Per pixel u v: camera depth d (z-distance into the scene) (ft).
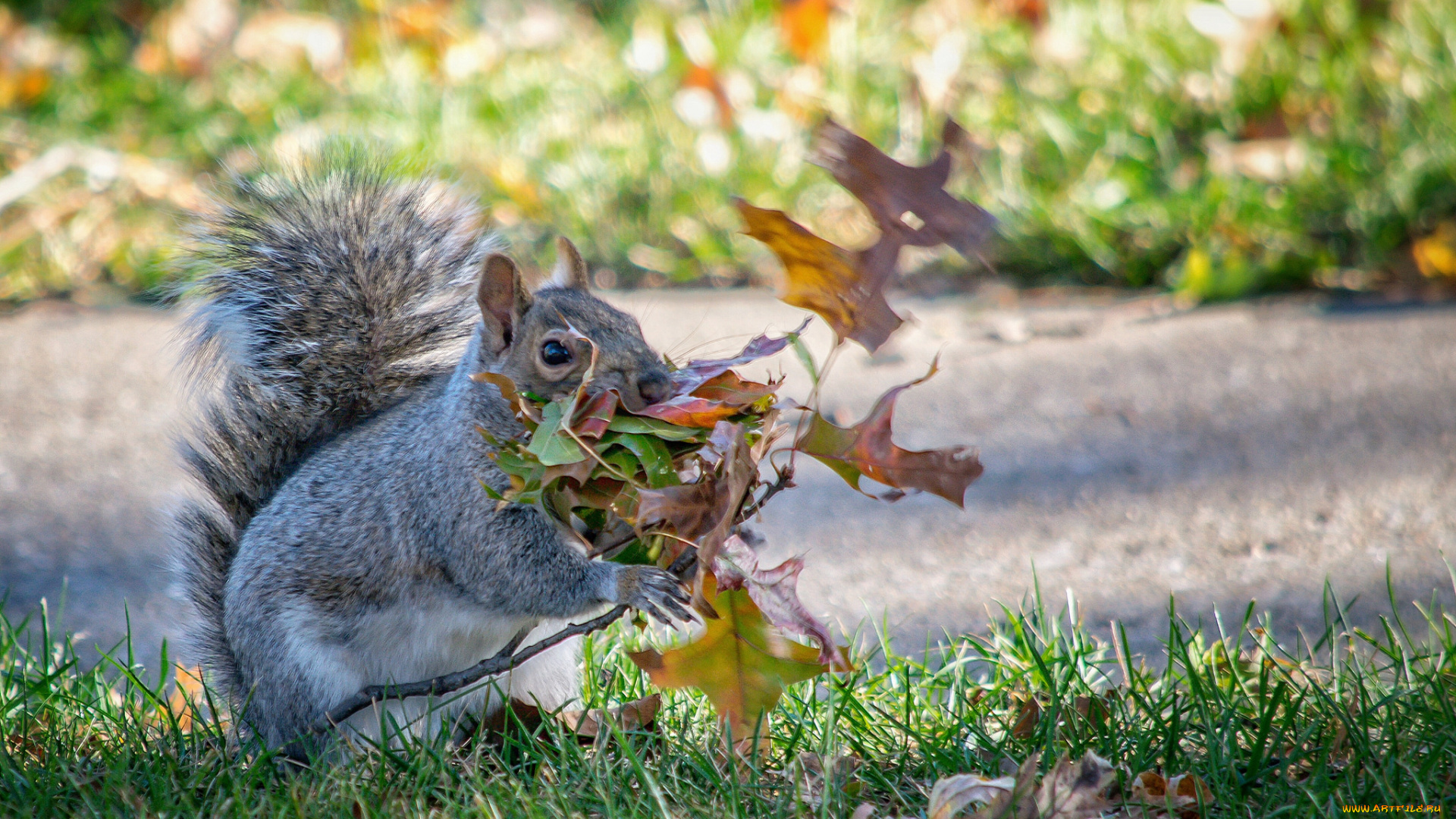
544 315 20.06
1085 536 28.84
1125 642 20.89
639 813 16.84
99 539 30.68
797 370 39.27
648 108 50.37
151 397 38.86
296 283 23.72
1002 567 27.63
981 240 15.57
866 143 15.57
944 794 16.97
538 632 21.11
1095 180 46.37
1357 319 40.47
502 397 19.63
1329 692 20.13
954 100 48.80
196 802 17.88
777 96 50.06
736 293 45.09
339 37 55.42
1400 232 44.14
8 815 17.39
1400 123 46.19
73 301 45.65
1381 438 32.48
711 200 47.16
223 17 56.24
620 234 46.62
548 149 48.75
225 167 25.76
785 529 30.40
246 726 20.89
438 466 20.25
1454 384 35.14
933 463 17.02
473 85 52.11
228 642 21.39
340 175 25.12
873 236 45.62
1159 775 17.62
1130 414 35.29
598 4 59.26
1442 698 18.49
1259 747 17.76
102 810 17.40
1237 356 38.47
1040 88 49.57
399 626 20.57
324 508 20.71
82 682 21.67
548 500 18.75
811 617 16.49
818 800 17.72
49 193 48.37
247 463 23.08
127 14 58.65
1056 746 18.58
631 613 22.00
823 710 20.08
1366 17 50.80
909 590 26.84
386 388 23.53
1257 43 49.55
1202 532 28.58
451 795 17.87
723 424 16.49
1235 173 45.83
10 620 26.30
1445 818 16.25
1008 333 41.39
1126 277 44.98
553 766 18.66
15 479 33.94
